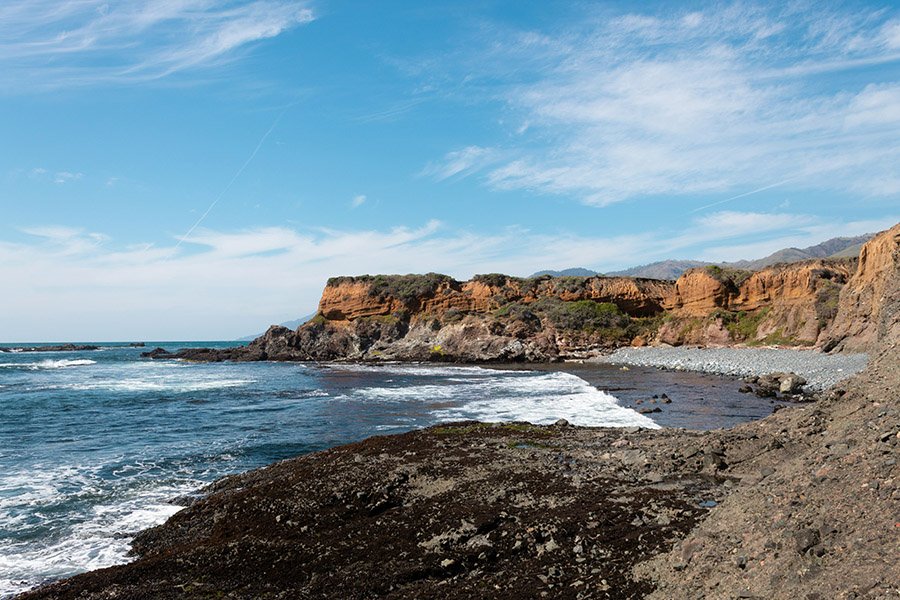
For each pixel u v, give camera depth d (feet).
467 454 50.52
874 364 43.16
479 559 27.89
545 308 246.27
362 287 274.77
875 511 20.06
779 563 19.62
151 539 38.60
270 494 42.32
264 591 27.09
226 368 232.53
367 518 36.27
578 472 42.06
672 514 30.83
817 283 187.32
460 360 226.38
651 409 83.87
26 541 39.24
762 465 38.81
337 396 123.03
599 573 24.82
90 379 186.29
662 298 249.96
